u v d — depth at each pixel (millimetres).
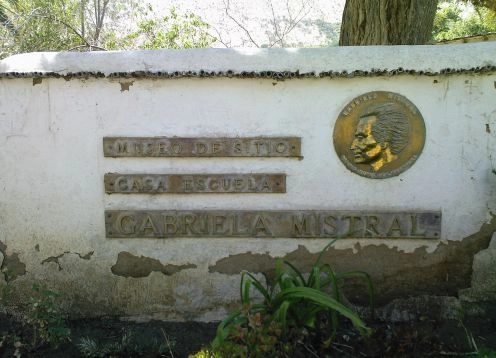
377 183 3500
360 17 5422
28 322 3354
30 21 10008
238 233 3570
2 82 3508
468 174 3455
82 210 3607
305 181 3520
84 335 3549
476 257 3531
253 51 3414
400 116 3410
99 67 3447
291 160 3508
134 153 3521
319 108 3445
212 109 3477
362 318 3592
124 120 3510
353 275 3373
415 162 3463
